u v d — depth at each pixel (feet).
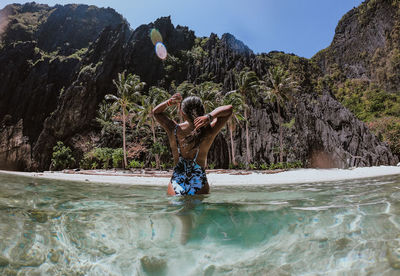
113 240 3.24
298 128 158.61
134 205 5.33
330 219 3.85
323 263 2.51
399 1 366.02
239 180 46.52
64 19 313.94
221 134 153.28
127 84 112.06
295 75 263.08
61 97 187.11
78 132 177.78
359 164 147.23
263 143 153.79
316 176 55.16
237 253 2.83
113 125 165.27
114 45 202.18
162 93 118.32
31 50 243.40
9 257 2.66
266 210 4.53
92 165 132.36
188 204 5.36
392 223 3.47
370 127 218.38
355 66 400.88
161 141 151.64
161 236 3.35
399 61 340.18
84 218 4.15
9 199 5.96
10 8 345.10
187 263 2.64
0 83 219.00
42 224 3.80
